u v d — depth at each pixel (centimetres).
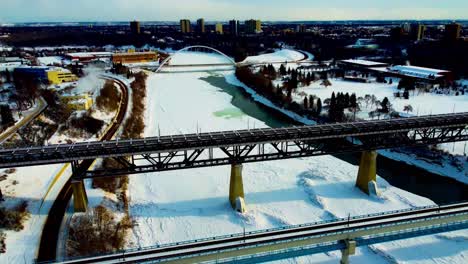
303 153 7119
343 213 6688
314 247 4988
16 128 9975
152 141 6247
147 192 7681
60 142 9506
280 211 6781
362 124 7150
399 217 5431
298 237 4903
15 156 5650
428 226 5428
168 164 6272
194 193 7575
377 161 9544
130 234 6081
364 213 6694
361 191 7544
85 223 5931
